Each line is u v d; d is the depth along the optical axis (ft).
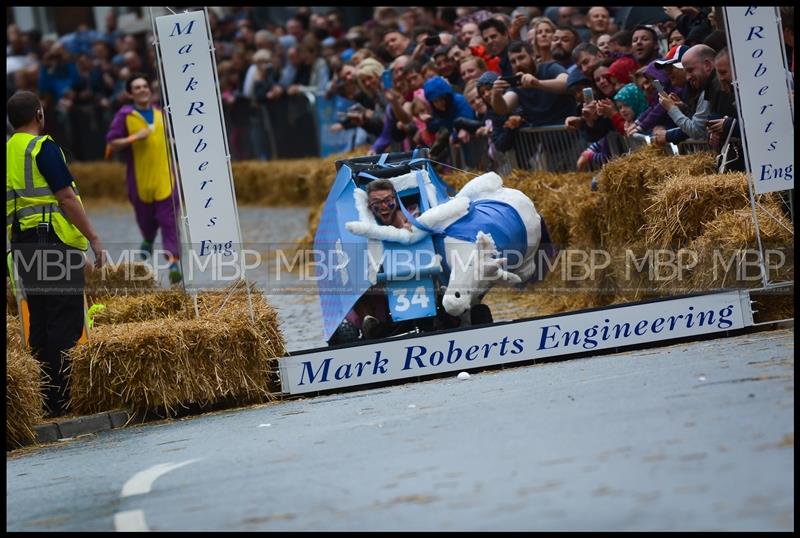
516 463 69.67
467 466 70.69
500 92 162.40
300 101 279.28
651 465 65.16
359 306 120.67
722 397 80.48
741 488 59.41
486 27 178.60
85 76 357.61
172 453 94.32
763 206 118.11
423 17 228.02
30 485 89.76
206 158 116.57
